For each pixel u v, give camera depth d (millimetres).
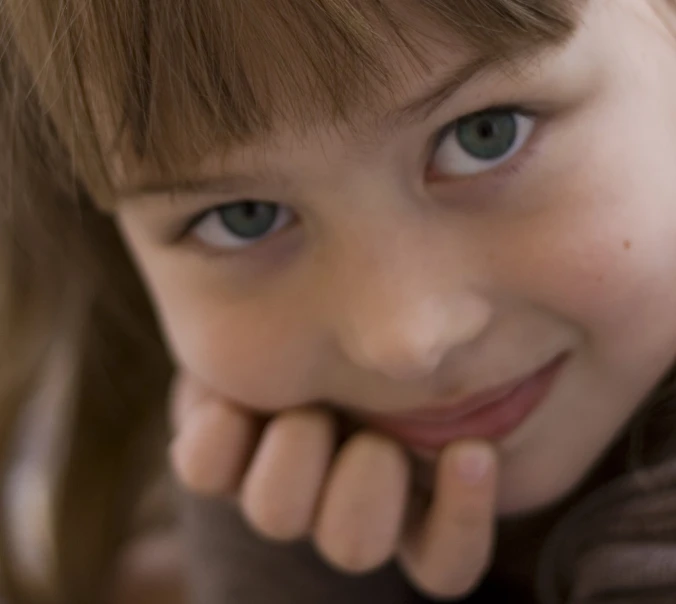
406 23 499
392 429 557
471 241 523
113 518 687
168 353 662
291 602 599
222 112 506
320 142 509
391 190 518
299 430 559
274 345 544
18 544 677
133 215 546
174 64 504
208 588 606
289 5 497
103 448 676
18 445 681
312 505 561
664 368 542
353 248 522
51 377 665
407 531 566
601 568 538
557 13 505
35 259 634
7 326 653
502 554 601
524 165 521
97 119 521
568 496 569
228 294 545
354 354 532
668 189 528
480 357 532
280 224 535
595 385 542
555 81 512
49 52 520
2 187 587
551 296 525
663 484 535
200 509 608
